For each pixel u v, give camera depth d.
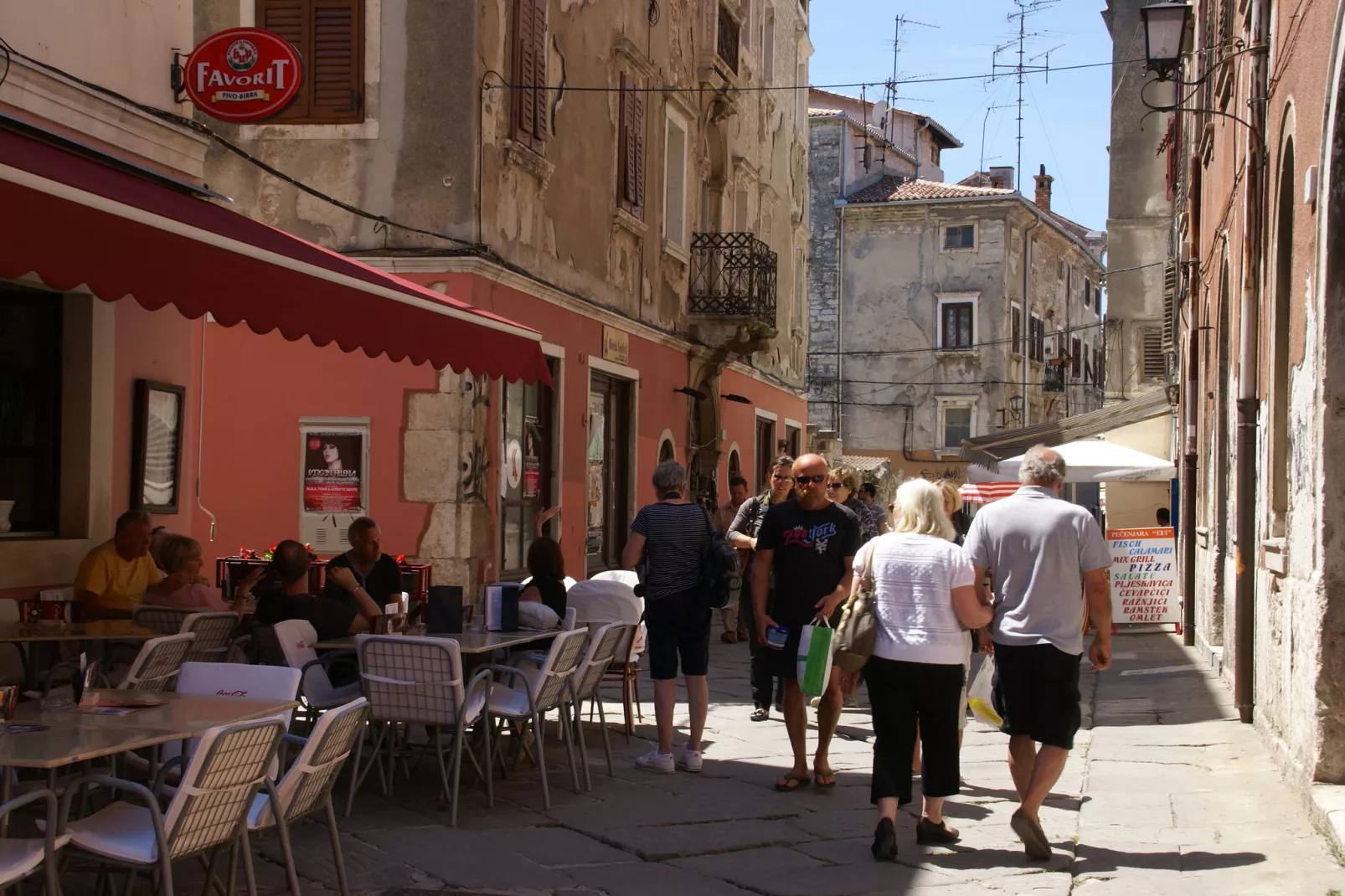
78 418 9.21
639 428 19.38
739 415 25.98
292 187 13.76
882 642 6.64
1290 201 9.16
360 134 13.65
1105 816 7.44
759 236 27.11
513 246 14.56
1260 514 10.21
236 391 13.73
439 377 13.41
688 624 8.68
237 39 9.76
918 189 47.34
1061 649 6.45
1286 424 9.36
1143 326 29.50
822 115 47.28
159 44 9.75
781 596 8.19
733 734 10.03
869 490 14.16
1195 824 7.22
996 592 6.64
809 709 11.27
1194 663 14.54
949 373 46.25
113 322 9.48
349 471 13.54
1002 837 7.02
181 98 10.02
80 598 8.84
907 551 6.67
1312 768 7.35
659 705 8.66
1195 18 17.72
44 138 8.22
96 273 5.50
